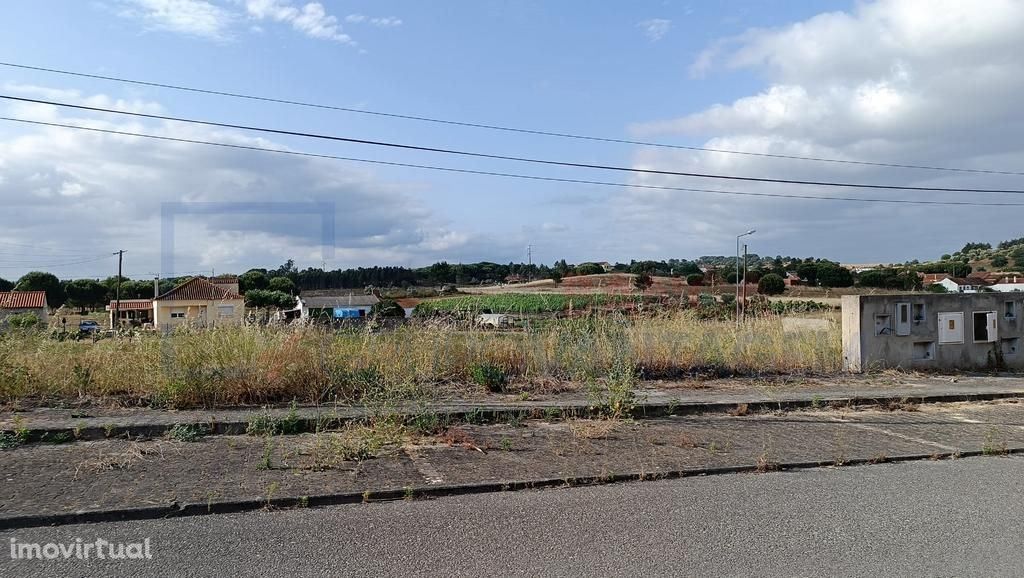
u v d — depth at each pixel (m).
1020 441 8.71
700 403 10.44
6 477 6.28
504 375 11.65
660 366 13.01
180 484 6.11
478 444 7.96
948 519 5.54
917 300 14.52
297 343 10.49
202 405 9.45
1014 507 5.89
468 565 4.51
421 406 9.01
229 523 5.29
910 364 14.42
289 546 4.82
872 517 5.57
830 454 7.82
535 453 7.59
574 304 14.81
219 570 4.39
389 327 12.03
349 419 8.75
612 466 7.07
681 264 58.75
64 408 9.09
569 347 12.54
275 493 5.87
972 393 12.05
